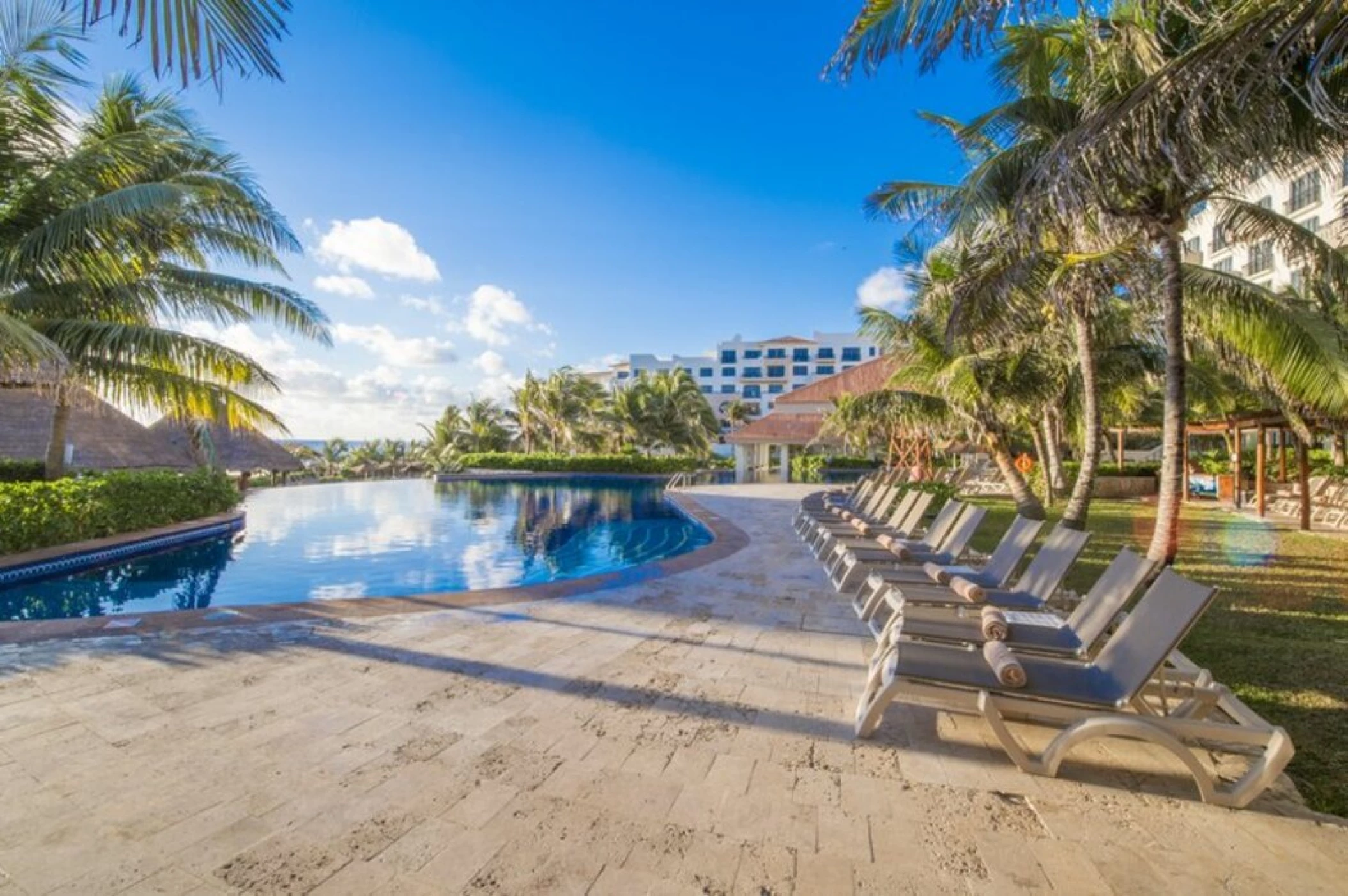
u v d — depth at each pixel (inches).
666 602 260.4
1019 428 809.5
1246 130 182.1
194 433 776.9
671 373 1908.2
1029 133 281.9
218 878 92.0
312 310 489.4
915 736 140.7
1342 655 203.3
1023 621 170.6
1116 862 98.6
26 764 123.9
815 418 1263.5
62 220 327.3
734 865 96.7
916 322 529.0
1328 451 1005.8
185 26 68.6
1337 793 119.6
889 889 91.9
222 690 162.6
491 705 155.6
